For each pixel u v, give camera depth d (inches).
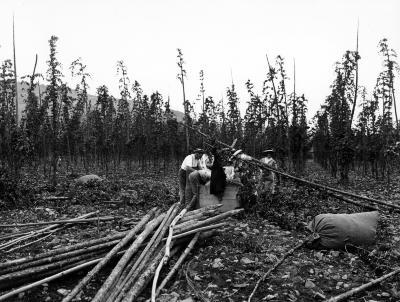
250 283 228.7
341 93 860.6
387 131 818.2
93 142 1042.7
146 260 229.8
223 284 227.6
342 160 735.1
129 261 233.0
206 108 1128.8
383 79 872.3
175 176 903.1
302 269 252.4
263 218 392.8
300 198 457.4
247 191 401.7
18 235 312.7
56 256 224.8
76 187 597.9
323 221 292.4
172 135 1045.2
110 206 471.5
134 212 437.4
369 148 871.7
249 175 414.0
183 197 417.7
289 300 206.8
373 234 291.9
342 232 283.4
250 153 992.2
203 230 285.4
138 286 203.8
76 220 344.5
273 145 926.4
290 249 291.3
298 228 352.5
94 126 1060.5
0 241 306.2
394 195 573.3
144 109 1215.6
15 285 210.4
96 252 242.4
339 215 299.4
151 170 1071.0
